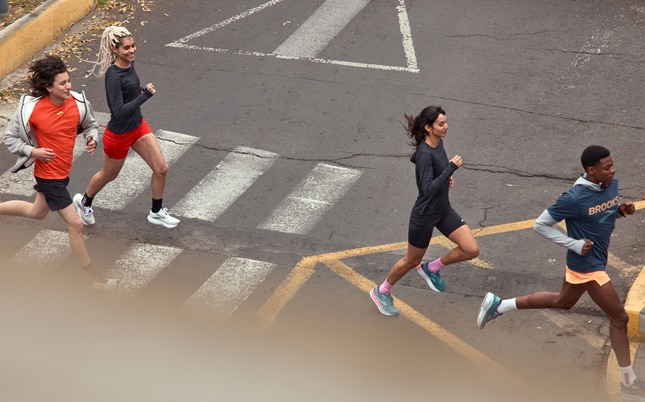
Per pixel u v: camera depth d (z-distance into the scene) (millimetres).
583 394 8125
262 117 12938
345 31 15219
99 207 11094
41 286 9672
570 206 7617
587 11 15633
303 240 10477
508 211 10914
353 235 10555
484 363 8547
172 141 12383
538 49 14516
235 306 9391
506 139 12336
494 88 13523
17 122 8953
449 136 12422
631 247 10180
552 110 12961
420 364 8547
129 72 9883
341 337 8914
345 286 9703
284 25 15469
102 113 13195
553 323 9070
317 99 13367
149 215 10758
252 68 14219
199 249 10336
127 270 9961
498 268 9969
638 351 8547
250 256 10211
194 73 14102
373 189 11383
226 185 11492
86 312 9250
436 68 14070
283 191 11367
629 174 11523
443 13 15695
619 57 14234
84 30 15453
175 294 9578
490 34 14977
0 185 11516
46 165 9117
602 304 7809
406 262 8930
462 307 9375
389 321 9156
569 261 7898
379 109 13078
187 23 15609
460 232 8750
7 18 14891
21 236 10531
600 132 12438
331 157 12023
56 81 8812
